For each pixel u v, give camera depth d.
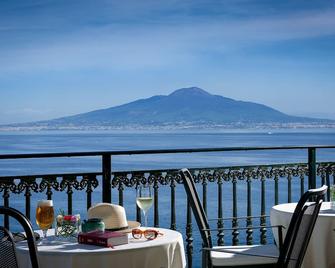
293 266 4.15
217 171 6.09
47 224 4.06
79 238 3.97
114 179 5.51
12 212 2.93
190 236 5.85
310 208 4.20
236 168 6.20
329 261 4.91
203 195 5.99
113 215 4.15
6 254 2.82
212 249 4.70
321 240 4.89
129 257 3.80
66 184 5.26
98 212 4.17
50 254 3.74
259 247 5.32
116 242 3.88
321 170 6.74
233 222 6.18
